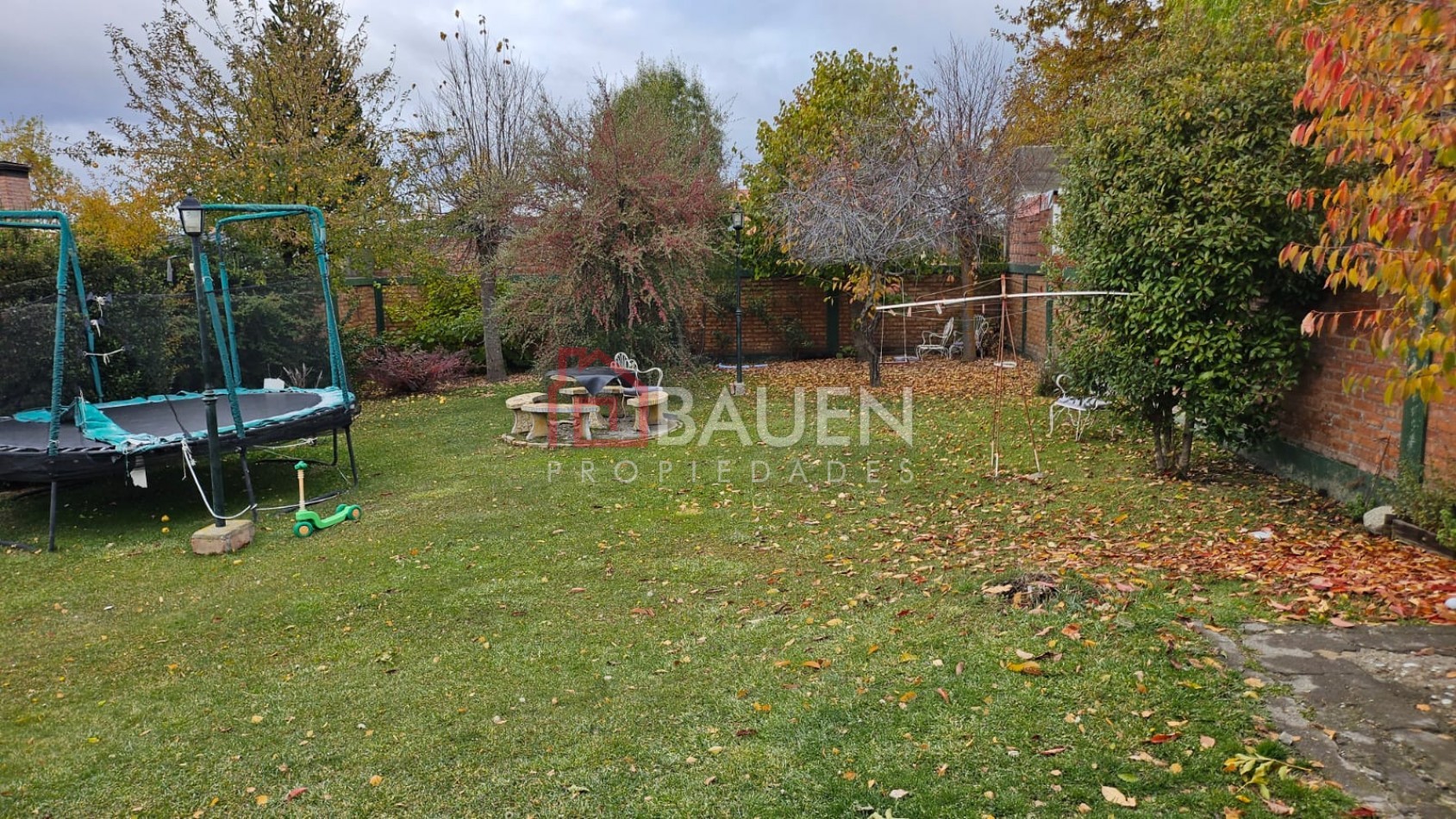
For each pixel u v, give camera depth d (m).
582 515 6.46
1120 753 2.77
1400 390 2.62
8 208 10.18
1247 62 5.45
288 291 10.84
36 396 8.40
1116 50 14.87
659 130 12.20
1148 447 7.62
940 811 2.57
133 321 9.48
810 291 16.27
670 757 3.03
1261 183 5.18
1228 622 3.64
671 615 4.41
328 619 4.59
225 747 3.29
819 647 3.85
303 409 8.23
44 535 6.63
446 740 3.25
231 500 7.57
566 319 11.80
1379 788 2.47
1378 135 2.70
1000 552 5.06
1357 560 4.42
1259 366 5.62
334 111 13.01
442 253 14.17
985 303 16.02
